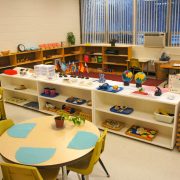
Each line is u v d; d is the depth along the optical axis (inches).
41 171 82.0
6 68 249.9
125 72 144.6
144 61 270.2
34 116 172.6
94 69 320.8
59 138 86.7
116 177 102.3
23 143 84.0
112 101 150.0
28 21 271.3
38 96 174.9
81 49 331.9
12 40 258.2
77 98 163.9
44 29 291.3
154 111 134.2
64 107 168.2
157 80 266.4
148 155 118.3
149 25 286.0
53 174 80.7
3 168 71.2
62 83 156.5
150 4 278.5
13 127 97.2
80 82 154.8
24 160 74.1
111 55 303.0
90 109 155.9
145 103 136.3
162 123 121.0
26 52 263.4
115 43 304.7
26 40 272.8
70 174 104.9
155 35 270.7
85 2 328.5
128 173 104.9
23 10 263.9
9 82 209.2
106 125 143.4
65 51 323.9
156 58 281.3
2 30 246.8
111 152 121.7
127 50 296.2
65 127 95.4
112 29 314.2
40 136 88.7
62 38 318.0
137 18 291.4
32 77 179.0
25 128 95.4
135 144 129.0
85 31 339.9
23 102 195.0
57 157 75.5
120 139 134.7
